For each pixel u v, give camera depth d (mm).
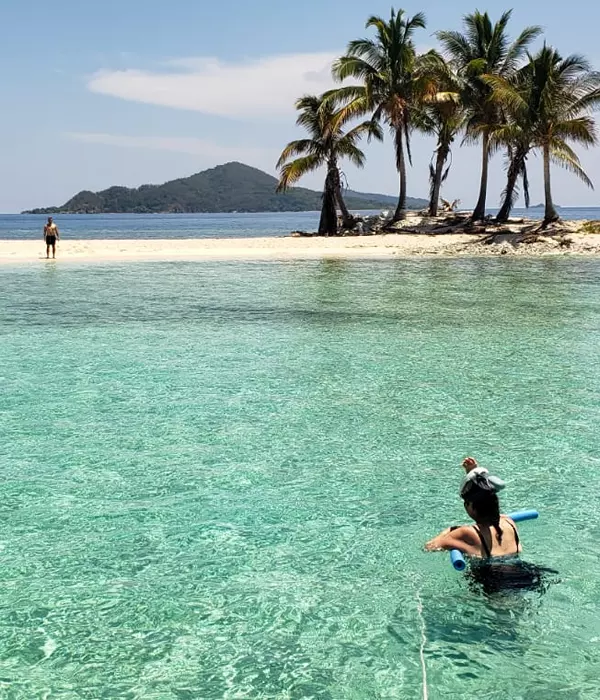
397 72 48031
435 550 5621
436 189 53469
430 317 18406
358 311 19500
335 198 51531
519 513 6016
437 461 7988
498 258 37375
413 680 4199
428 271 30797
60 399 10461
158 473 7582
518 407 10109
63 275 29141
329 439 8727
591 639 4578
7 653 4465
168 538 6094
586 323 17312
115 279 27844
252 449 8359
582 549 5871
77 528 6273
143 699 4039
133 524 6363
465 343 14898
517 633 4652
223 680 4211
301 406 10156
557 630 4680
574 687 4133
